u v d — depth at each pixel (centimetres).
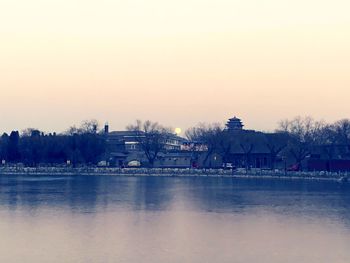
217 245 6794
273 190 14562
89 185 16462
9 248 6612
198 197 12531
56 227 8069
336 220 8862
